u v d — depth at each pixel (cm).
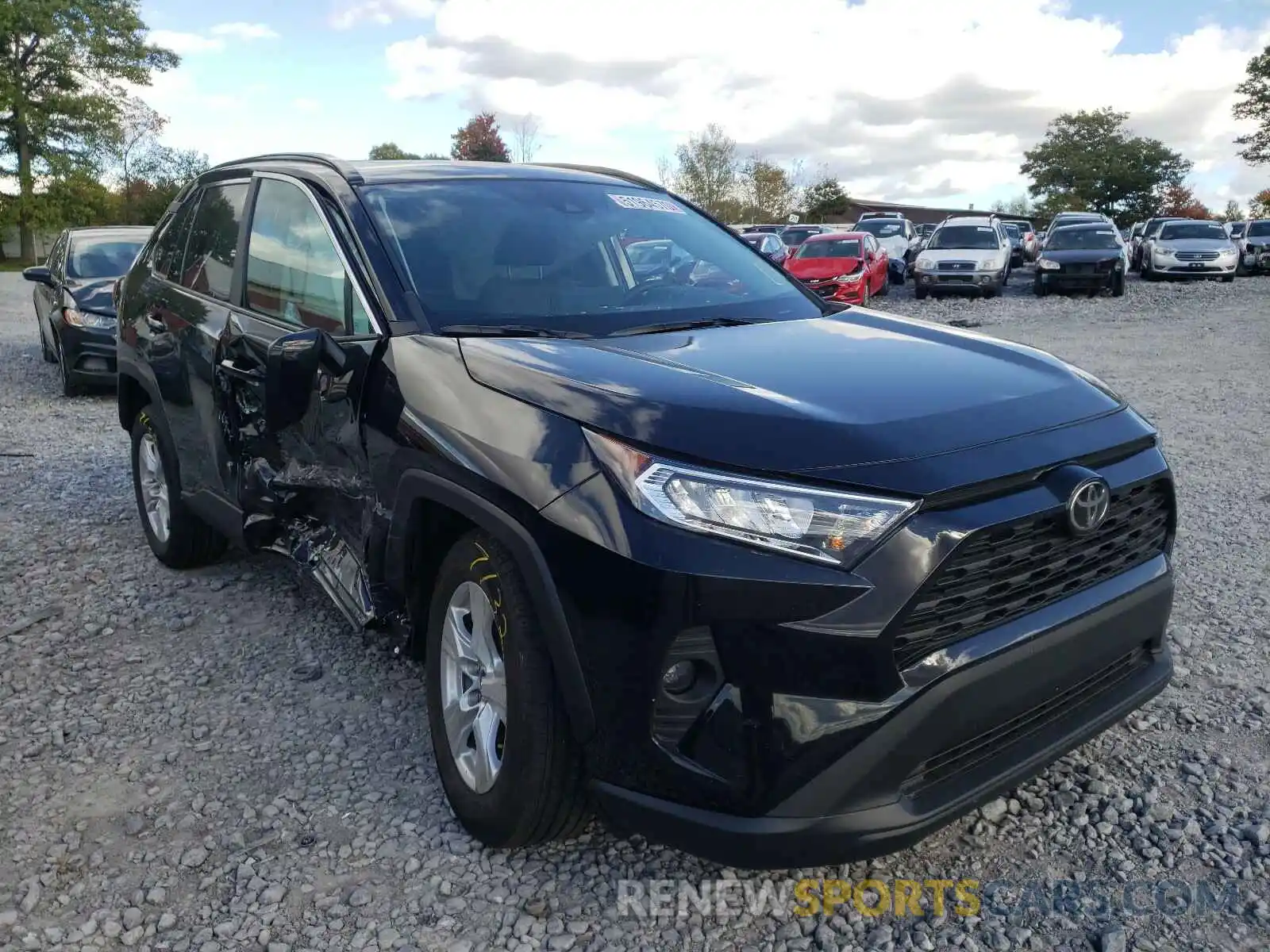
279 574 492
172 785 317
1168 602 284
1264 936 244
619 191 414
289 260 374
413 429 281
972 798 237
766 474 224
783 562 219
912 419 245
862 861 248
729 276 383
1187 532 533
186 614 446
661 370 266
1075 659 253
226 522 410
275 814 301
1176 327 1525
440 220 355
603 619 230
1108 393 293
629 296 351
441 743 292
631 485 230
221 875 274
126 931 254
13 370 1241
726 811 226
